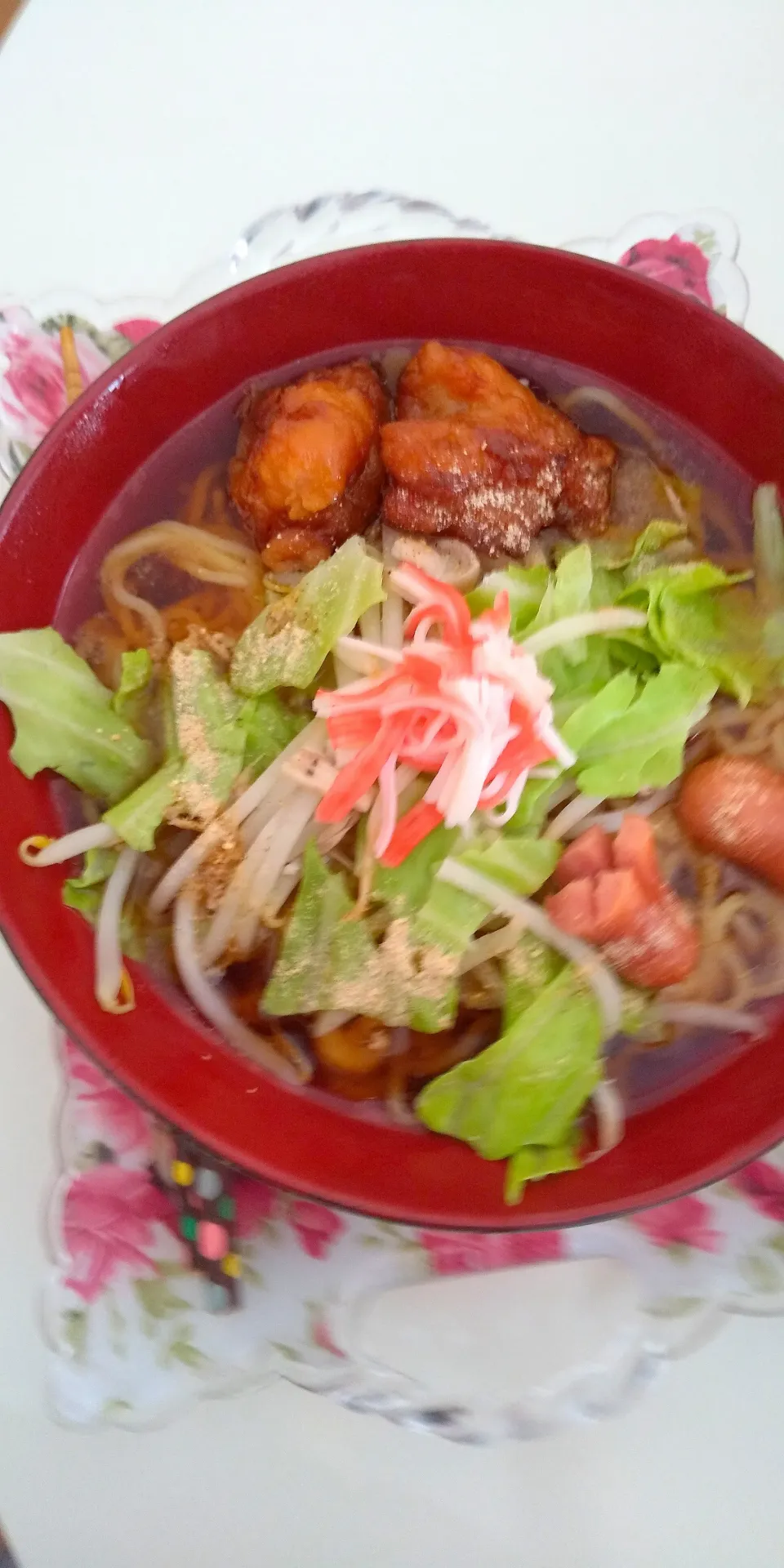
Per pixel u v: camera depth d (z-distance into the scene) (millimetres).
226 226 267
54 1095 230
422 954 217
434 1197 204
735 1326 227
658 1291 227
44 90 274
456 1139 217
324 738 228
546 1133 213
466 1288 227
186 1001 226
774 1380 224
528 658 216
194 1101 207
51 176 269
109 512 243
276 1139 209
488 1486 217
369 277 233
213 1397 219
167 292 263
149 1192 227
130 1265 224
